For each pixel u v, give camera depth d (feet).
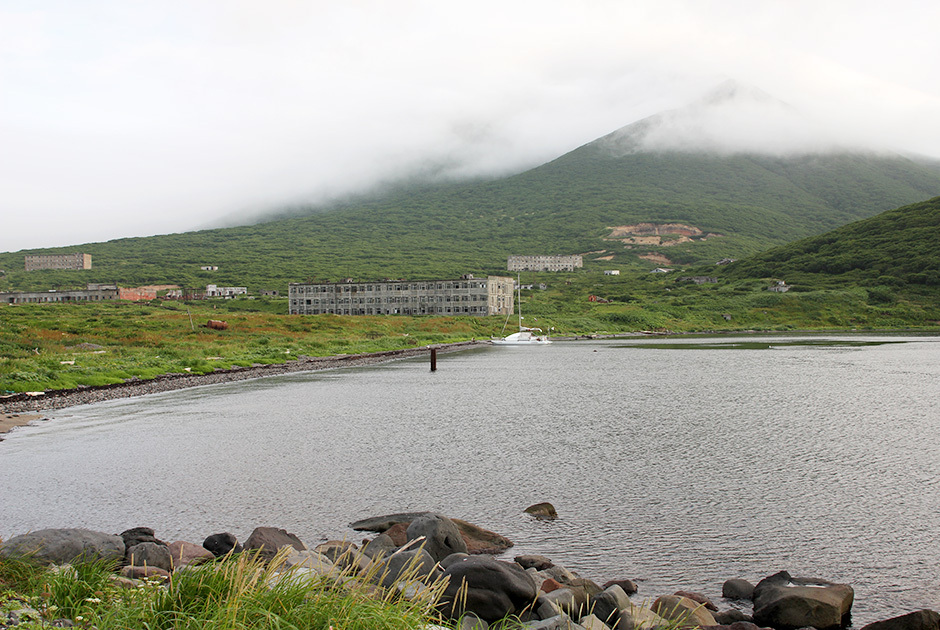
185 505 102.32
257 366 369.71
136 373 290.35
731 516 97.25
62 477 120.37
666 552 83.20
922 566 78.84
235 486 113.80
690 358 443.32
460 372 357.61
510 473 122.93
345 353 490.49
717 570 77.71
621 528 92.17
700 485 114.52
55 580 43.52
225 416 196.24
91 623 37.14
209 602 37.35
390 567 58.49
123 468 127.44
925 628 56.44
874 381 287.48
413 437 160.04
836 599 63.41
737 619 62.18
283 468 127.34
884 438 156.87
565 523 94.07
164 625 36.70
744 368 358.84
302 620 36.01
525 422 182.60
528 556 76.38
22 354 320.29
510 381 304.71
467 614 52.11
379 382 304.30
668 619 59.21
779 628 61.57
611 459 134.62
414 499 105.81
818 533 90.27
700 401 225.97
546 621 50.72
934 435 160.56
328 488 112.47
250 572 40.32
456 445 149.79
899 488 112.47
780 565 79.20
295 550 65.05
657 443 151.43
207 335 521.24
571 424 178.81
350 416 195.83
